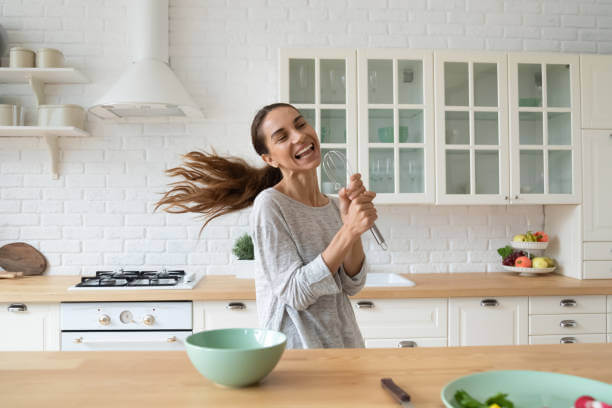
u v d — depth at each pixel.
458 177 2.87
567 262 3.02
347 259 1.49
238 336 0.97
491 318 2.59
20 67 2.81
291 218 1.41
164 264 3.06
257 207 1.40
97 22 3.06
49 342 2.44
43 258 2.99
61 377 0.90
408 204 2.99
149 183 3.06
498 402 0.73
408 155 2.86
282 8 3.12
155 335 2.46
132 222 3.05
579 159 2.93
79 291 2.43
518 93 2.91
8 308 2.43
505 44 3.23
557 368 0.96
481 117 2.90
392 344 2.54
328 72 2.81
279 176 1.76
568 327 2.62
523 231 3.25
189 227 3.07
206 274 3.07
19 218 3.02
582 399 0.70
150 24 2.88
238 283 2.71
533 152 2.93
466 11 3.21
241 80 3.11
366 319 2.53
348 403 0.77
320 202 1.57
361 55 2.81
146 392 0.82
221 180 1.78
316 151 1.44
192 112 2.89
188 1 3.09
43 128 2.78
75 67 3.05
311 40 3.13
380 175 2.82
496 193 2.89
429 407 0.75
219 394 0.81
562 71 2.95
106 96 2.68
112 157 3.05
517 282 2.78
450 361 1.01
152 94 2.66
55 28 3.05
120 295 2.44
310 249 1.42
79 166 3.04
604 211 2.93
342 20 3.14
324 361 1.01
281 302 1.38
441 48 3.19
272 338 0.93
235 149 3.10
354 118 2.80
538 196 2.89
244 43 3.11
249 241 2.92
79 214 3.04
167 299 2.45
